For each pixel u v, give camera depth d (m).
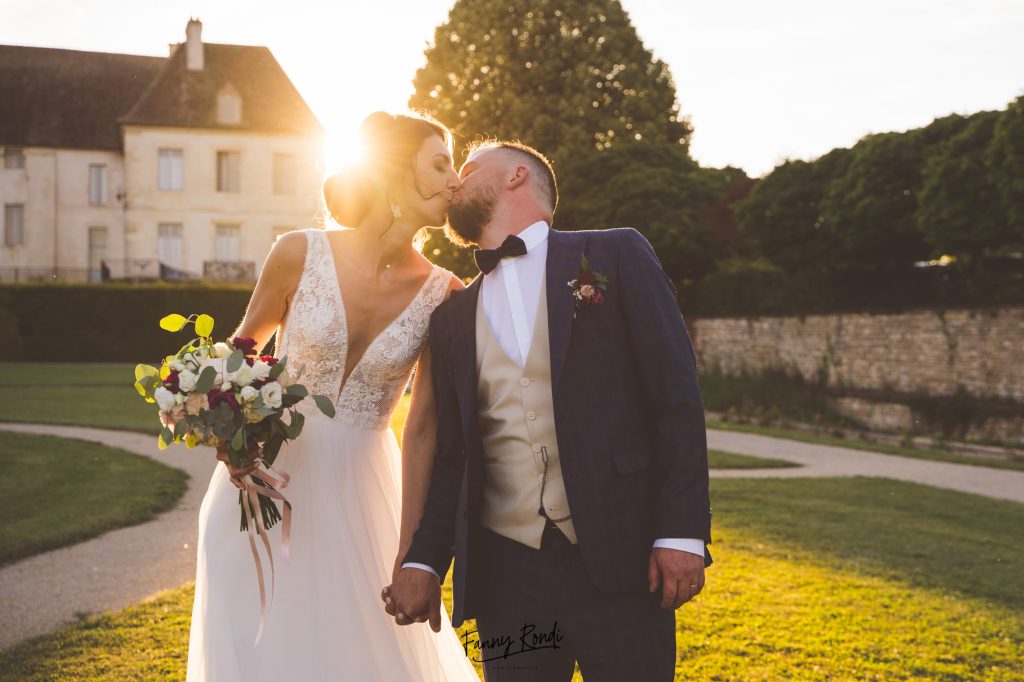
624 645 2.16
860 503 9.00
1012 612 5.15
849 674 4.07
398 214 2.79
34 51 43.12
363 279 2.81
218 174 40.38
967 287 18.47
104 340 35.00
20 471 9.75
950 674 4.10
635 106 28.36
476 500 2.37
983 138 16.38
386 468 2.99
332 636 2.69
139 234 39.75
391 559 2.92
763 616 4.94
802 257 21.23
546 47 27.86
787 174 21.50
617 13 28.78
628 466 2.19
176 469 10.15
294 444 2.82
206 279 39.38
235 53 41.50
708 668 4.11
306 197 40.78
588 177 27.55
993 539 7.34
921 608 5.16
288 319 2.84
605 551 2.16
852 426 19.55
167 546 6.57
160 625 4.65
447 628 3.03
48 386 22.06
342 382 2.86
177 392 2.47
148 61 44.00
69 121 41.53
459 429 2.44
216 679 2.59
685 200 27.50
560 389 2.22
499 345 2.32
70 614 4.94
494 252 2.37
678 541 2.08
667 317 2.24
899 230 18.67
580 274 2.28
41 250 40.84
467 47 28.11
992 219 16.12
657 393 2.20
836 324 21.62
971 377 17.88
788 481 10.51
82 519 7.31
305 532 2.76
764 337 24.27
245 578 2.69
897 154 18.81
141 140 39.53
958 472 11.98
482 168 2.46
